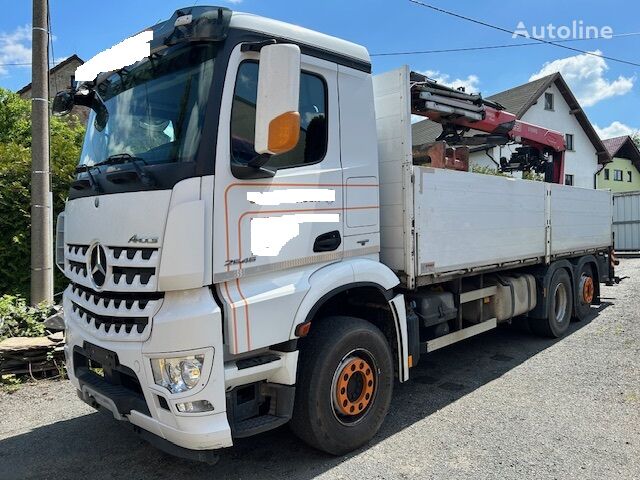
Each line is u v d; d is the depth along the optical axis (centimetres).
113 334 308
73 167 809
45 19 686
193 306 285
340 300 408
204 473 355
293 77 282
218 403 288
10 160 777
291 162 338
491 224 552
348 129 380
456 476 344
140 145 329
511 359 618
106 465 371
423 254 443
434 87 580
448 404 474
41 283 682
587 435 402
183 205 282
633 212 2158
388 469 354
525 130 773
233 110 305
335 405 366
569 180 2925
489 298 595
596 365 580
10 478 355
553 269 708
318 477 345
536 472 347
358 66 391
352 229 380
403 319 420
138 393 318
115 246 308
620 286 1189
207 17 299
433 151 510
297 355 335
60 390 525
